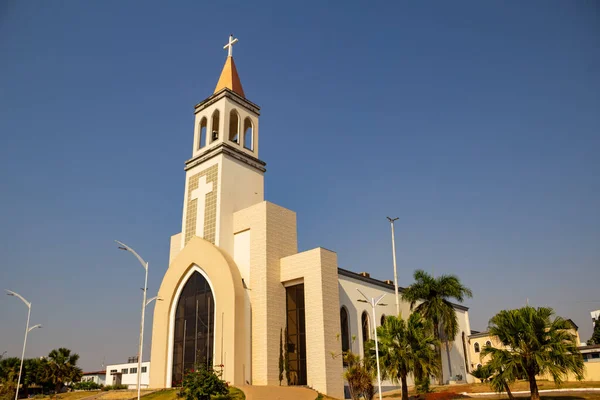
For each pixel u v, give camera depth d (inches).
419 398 1628.9
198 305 1899.6
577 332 2476.6
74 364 2576.3
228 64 2365.9
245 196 2107.5
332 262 1839.3
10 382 2174.0
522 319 1202.0
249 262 1894.7
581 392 1485.0
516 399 1327.5
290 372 1770.4
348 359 1556.3
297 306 1845.5
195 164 2176.4
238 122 2219.5
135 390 1718.8
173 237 2225.6
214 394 1371.8
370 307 2075.5
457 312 2790.4
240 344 1716.3
